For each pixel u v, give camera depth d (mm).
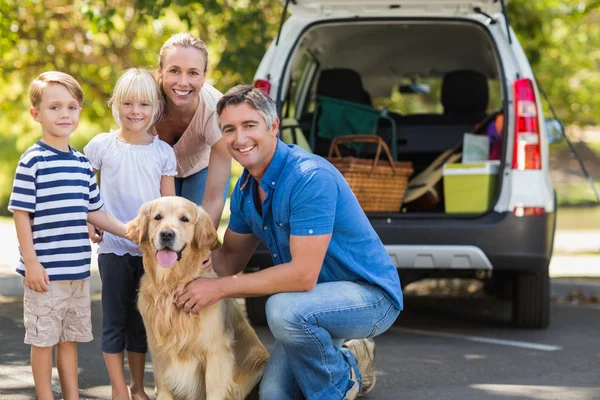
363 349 4367
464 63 7902
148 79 4141
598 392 4547
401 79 8320
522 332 6344
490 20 6086
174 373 3871
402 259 5668
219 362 3861
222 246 4219
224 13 9375
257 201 3908
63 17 10180
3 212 23016
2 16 9234
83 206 3904
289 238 3838
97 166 4203
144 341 4297
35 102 3869
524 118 5719
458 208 5809
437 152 6777
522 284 6223
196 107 4379
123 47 10789
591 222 19641
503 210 5660
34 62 10297
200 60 4266
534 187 5656
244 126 3689
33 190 3795
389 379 4855
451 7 6086
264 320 6395
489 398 4430
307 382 3807
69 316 3959
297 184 3705
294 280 3730
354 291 3830
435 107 8648
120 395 4160
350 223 3836
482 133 6461
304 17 6336
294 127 6480
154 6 8336
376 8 6215
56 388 4629
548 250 5699
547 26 11836
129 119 4129
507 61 5883
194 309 3754
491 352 5598
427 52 7691
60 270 3838
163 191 4266
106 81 10562
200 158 4680
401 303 3961
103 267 4184
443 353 5574
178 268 3834
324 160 3863
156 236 3758
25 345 5684
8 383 4680
